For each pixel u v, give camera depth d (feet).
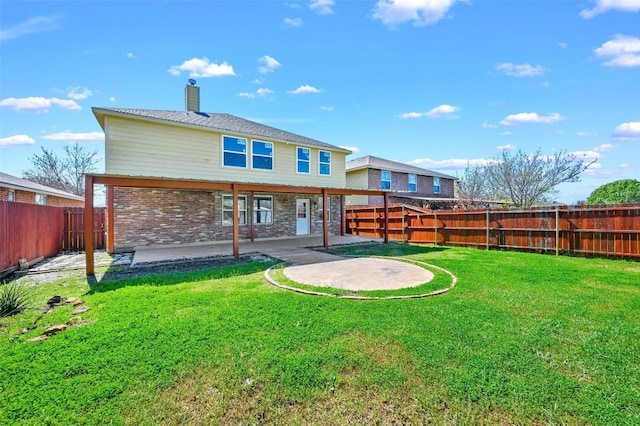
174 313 15.44
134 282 21.95
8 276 24.97
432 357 11.14
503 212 39.75
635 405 8.63
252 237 48.01
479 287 20.59
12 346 11.85
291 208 53.42
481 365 10.60
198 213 43.65
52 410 8.30
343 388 9.45
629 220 30.50
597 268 26.86
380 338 12.68
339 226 60.34
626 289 20.11
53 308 16.51
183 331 13.19
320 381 9.71
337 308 16.34
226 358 11.03
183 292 19.22
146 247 39.73
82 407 8.46
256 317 14.88
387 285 21.29
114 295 18.54
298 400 8.89
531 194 65.16
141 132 38.14
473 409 8.55
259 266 27.94
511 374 10.13
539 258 32.71
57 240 39.01
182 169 40.98
